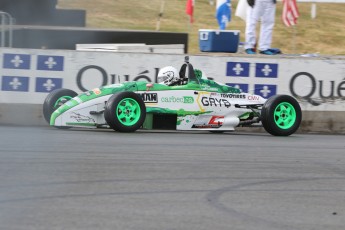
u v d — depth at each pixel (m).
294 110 35.19
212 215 16.27
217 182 20.38
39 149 25.64
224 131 37.50
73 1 86.88
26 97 38.91
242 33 79.75
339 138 36.09
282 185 20.39
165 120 33.62
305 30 83.38
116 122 31.38
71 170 21.31
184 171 21.91
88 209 16.34
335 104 40.59
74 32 54.19
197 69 37.91
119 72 39.34
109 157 24.09
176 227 15.03
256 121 35.28
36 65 38.91
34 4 62.06
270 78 40.16
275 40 78.44
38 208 16.27
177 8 89.50
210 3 92.75
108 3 87.75
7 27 49.94
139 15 84.69
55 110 33.31
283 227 15.48
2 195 17.58
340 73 40.59
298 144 31.12
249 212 16.77
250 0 44.78
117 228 14.74
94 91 32.69
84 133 31.97
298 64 40.34
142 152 25.66
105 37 54.88
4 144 26.98
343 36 82.56
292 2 54.28
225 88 35.16
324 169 23.62
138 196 17.98
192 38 75.44
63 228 14.57
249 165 23.77
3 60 38.75
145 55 39.38
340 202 18.34
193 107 33.81
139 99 31.94
